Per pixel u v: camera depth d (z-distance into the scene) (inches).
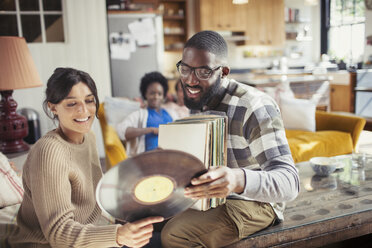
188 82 44.4
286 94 164.4
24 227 44.7
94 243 37.3
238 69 290.8
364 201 59.4
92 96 43.3
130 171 30.6
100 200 31.0
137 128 101.3
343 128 132.6
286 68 289.0
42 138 41.1
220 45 44.3
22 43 98.7
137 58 177.3
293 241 49.0
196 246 45.0
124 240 37.2
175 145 39.0
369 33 263.6
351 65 281.4
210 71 43.3
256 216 46.0
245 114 43.4
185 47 44.8
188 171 31.5
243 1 123.0
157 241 53.3
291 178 38.2
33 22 156.5
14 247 45.8
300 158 115.6
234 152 45.3
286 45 315.0
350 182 71.4
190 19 275.4
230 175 33.8
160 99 108.0
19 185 64.0
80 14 161.3
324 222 51.3
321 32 315.3
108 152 86.1
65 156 40.6
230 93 45.9
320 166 76.4
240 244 45.9
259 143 41.5
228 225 44.7
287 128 139.8
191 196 33.2
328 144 121.7
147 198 32.8
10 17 153.8
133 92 178.9
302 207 56.9
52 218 37.8
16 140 102.2
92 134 49.7
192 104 46.2
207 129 37.7
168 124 40.8
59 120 43.4
